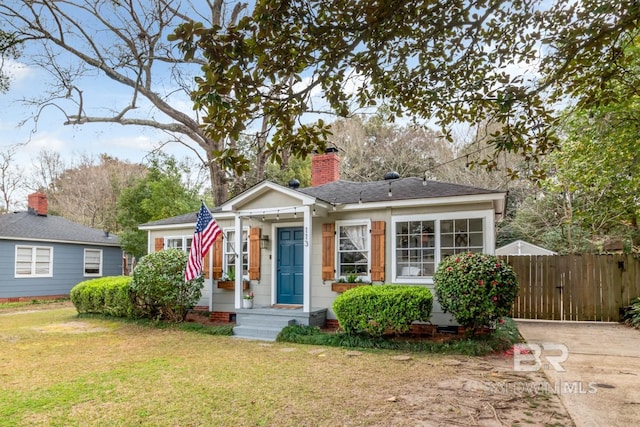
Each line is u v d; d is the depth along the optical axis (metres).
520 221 18.98
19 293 16.91
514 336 7.87
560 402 4.50
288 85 3.21
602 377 5.38
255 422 4.11
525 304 11.16
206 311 12.00
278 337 8.61
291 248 10.77
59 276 18.50
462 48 3.89
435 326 8.70
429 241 9.17
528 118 4.08
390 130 26.03
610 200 10.98
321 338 8.21
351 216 9.96
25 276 17.17
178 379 5.70
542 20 3.71
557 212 17.58
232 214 11.78
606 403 4.40
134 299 11.16
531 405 4.43
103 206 31.02
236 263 10.19
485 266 7.29
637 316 9.65
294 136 3.27
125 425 4.09
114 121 15.88
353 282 9.65
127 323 10.99
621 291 10.52
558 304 10.94
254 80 2.80
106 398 4.91
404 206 9.33
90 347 8.02
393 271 9.35
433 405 4.48
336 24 2.93
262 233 11.16
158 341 8.61
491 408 4.36
